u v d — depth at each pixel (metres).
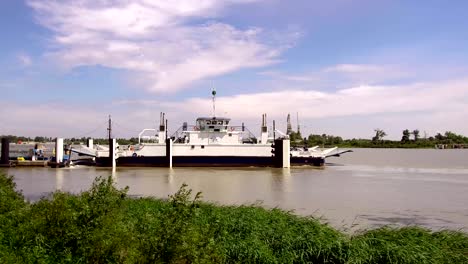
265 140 114.56
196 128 108.88
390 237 21.17
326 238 20.86
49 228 15.57
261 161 105.56
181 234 13.23
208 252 13.31
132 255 13.20
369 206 41.50
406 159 162.00
